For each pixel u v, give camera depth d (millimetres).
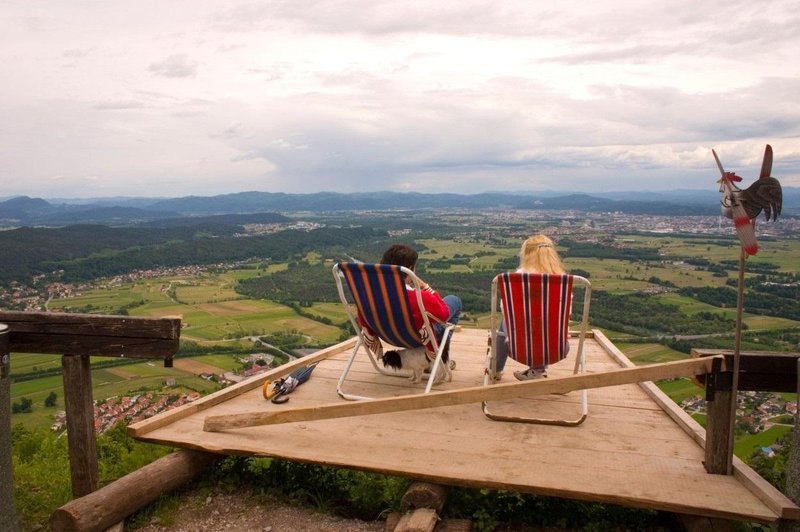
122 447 4457
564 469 2639
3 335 2295
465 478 2539
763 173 2266
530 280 3150
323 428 3221
